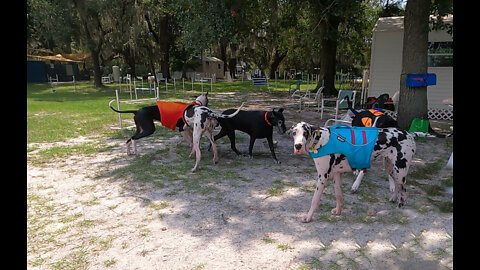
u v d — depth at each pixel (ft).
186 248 11.97
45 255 11.71
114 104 52.85
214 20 36.68
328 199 16.20
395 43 44.24
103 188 18.10
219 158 23.43
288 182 18.60
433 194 16.62
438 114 42.01
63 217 14.65
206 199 16.35
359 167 13.29
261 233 12.96
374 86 46.16
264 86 94.63
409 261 10.97
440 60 41.19
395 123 16.38
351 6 38.34
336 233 12.92
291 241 12.38
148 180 19.03
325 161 13.20
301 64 150.61
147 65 131.75
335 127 13.88
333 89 66.39
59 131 32.48
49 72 121.39
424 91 30.68
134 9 85.92
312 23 49.65
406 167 13.96
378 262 11.02
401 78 31.48
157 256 11.51
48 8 79.46
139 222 14.10
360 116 18.83
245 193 17.04
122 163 22.44
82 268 10.92
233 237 12.69
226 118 22.59
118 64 145.69
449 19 40.29
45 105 51.72
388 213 14.49
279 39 77.15
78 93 76.95
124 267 10.93
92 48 85.05
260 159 23.20
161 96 67.82
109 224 13.97
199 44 39.19
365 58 121.29
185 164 21.97
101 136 30.76
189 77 140.36
